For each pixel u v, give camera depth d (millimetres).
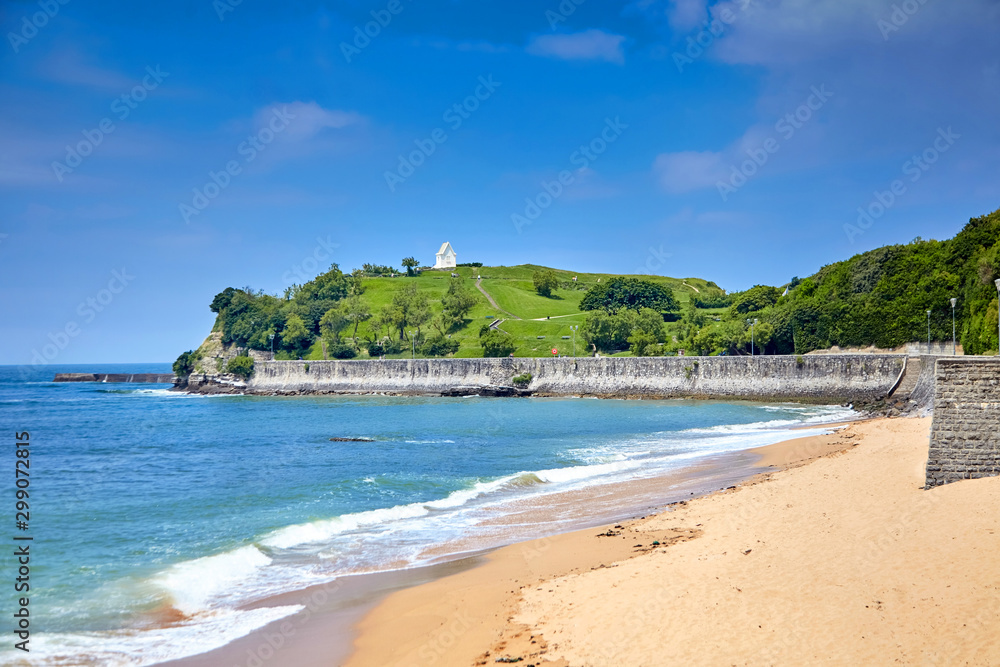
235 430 75250
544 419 80688
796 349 122812
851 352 115750
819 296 133500
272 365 152875
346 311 182125
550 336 166125
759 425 68938
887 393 89562
